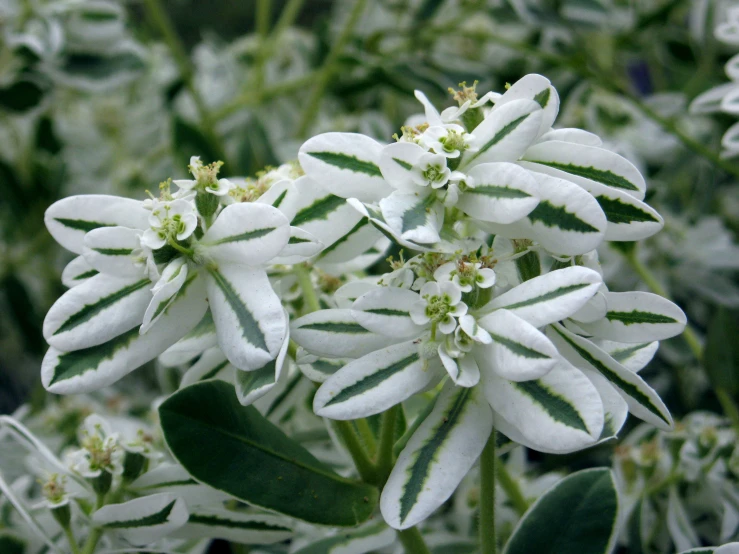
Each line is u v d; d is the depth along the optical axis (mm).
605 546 354
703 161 586
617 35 667
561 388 309
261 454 338
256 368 307
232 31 997
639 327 335
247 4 990
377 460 344
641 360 357
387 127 608
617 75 753
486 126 325
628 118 611
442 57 647
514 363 304
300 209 339
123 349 325
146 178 696
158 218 321
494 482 343
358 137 330
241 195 341
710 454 432
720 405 534
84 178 711
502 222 315
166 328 326
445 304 314
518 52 684
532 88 332
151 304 312
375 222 311
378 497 343
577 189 314
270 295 315
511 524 442
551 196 316
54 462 365
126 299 324
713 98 461
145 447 374
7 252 659
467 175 323
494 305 318
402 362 318
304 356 346
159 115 745
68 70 587
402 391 315
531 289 314
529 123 321
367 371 316
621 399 322
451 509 506
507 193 315
